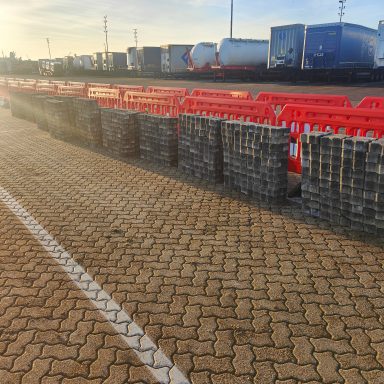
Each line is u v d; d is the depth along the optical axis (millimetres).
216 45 43312
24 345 2738
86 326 2934
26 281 3572
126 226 4812
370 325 2875
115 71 59875
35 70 88250
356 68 30672
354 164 4328
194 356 2613
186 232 4598
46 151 9242
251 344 2711
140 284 3502
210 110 7605
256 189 5621
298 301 3193
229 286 3441
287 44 32250
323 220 4832
